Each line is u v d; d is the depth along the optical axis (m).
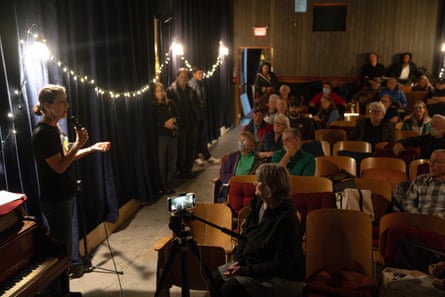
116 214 4.45
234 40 11.00
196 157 7.33
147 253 4.11
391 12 10.31
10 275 2.42
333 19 10.58
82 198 3.95
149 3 5.43
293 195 3.48
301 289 2.63
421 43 10.29
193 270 2.99
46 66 3.29
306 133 5.79
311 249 2.97
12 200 2.54
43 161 2.95
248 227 2.82
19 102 3.03
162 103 5.69
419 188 3.49
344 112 8.59
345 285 2.66
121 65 4.66
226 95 10.30
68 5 3.67
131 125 4.99
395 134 5.48
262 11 10.78
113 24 4.50
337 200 3.55
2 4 2.84
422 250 2.78
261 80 9.90
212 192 5.90
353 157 4.76
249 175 4.01
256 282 2.59
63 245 2.68
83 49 3.92
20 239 2.51
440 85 8.51
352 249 2.90
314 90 10.68
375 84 9.41
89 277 3.66
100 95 4.22
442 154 3.37
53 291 3.27
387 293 2.62
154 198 5.62
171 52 6.64
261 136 5.59
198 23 8.02
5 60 2.89
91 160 4.12
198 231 3.39
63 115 2.95
